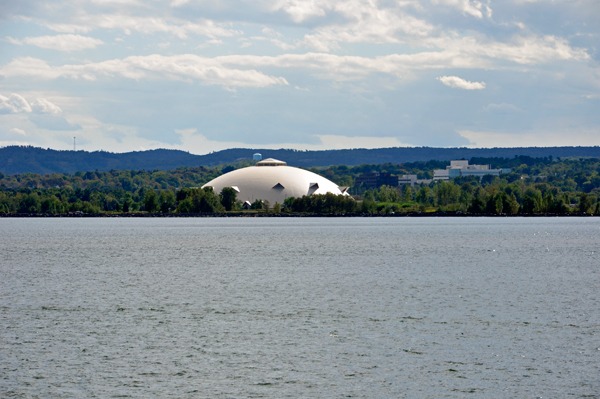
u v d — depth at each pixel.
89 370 46.16
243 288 86.31
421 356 49.06
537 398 40.25
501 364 46.84
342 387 42.44
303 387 42.53
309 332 57.28
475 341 53.34
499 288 84.75
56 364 47.56
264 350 51.22
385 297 77.25
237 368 46.53
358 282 92.12
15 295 80.31
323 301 74.44
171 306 71.50
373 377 44.28
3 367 46.75
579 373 44.69
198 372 45.69
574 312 66.19
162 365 47.34
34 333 57.34
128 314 66.50
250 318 63.97
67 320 63.25
